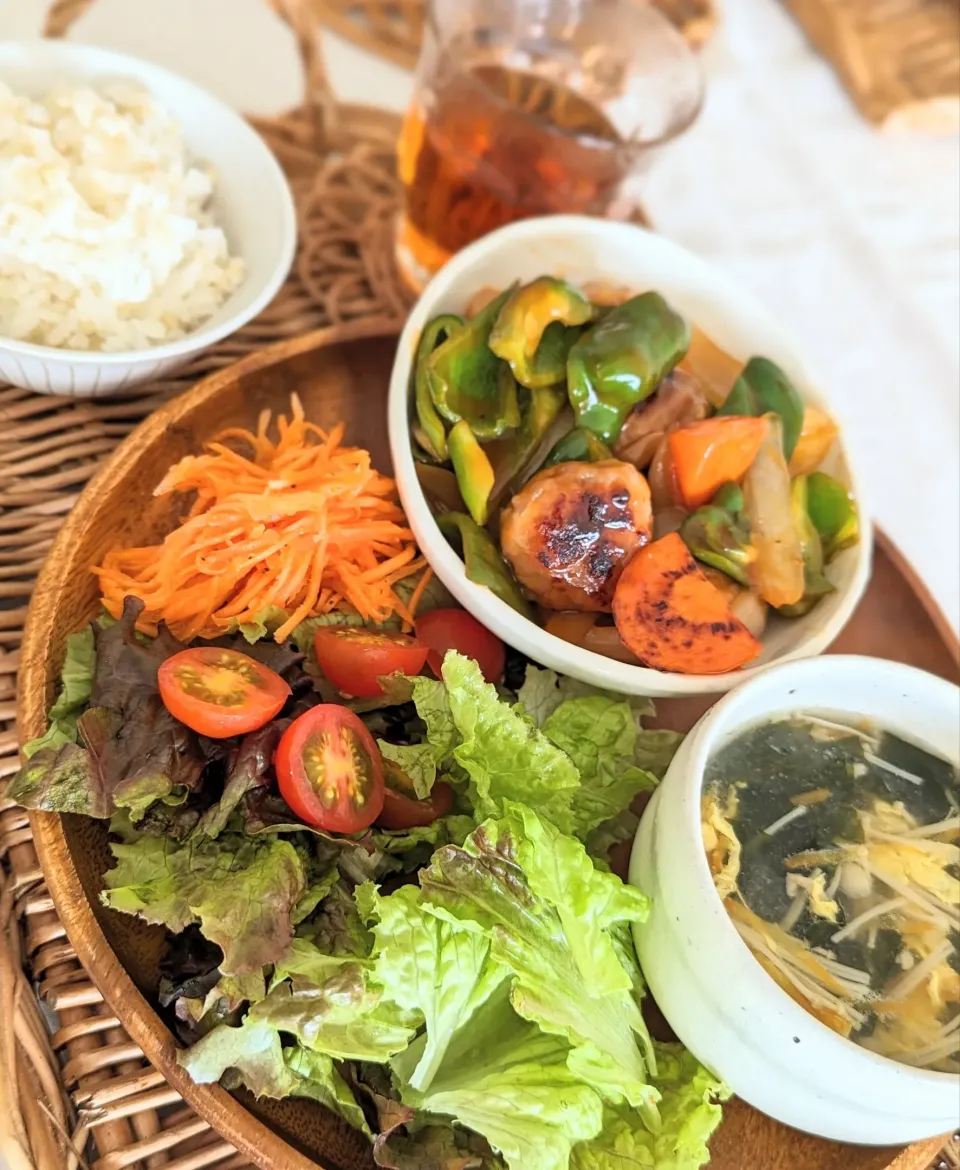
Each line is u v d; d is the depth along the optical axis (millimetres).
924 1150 228
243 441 284
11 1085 193
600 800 247
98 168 280
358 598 264
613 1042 208
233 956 196
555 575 256
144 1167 206
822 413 299
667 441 276
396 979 199
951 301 413
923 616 313
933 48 463
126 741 219
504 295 279
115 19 366
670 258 307
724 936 198
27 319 268
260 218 303
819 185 426
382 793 232
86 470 278
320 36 393
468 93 321
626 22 345
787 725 246
